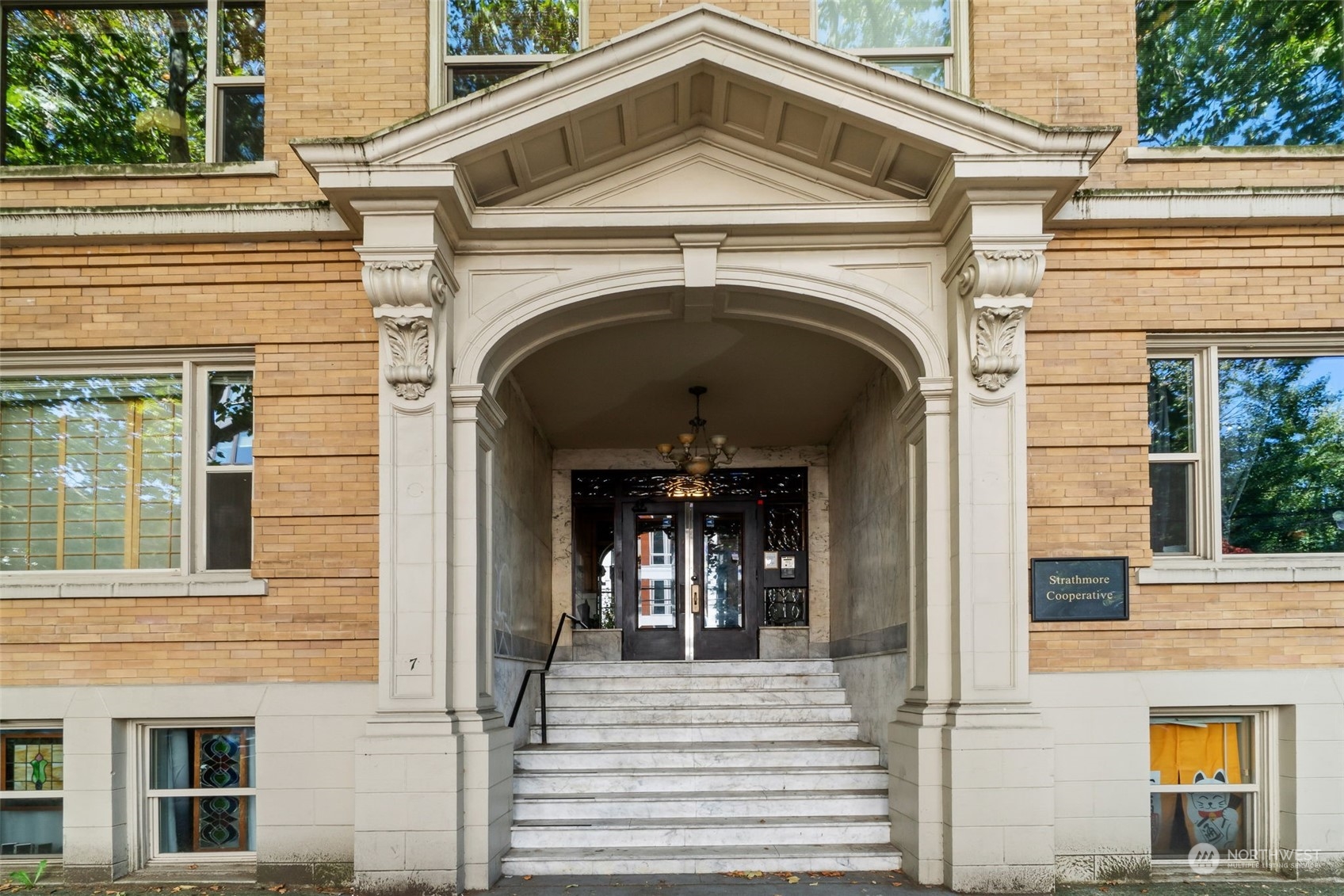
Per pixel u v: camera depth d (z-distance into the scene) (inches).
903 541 351.6
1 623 305.3
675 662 508.4
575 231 301.6
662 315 330.6
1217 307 313.0
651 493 597.6
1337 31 340.8
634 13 331.3
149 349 317.1
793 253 309.0
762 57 278.1
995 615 285.6
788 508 598.5
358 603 303.6
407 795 274.8
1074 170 275.4
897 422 362.9
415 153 275.6
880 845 318.7
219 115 337.4
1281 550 319.9
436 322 291.1
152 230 310.3
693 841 321.1
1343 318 312.3
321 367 311.7
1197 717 313.3
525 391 454.9
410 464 289.0
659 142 305.0
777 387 456.8
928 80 335.9
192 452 322.0
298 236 313.4
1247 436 323.3
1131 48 324.8
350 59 326.6
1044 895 272.2
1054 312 311.9
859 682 435.8
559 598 582.9
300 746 298.5
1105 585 301.9
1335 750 299.3
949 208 292.8
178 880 299.6
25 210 310.0
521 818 335.3
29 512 326.0
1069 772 296.8
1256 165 321.1
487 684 317.4
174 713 301.0
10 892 287.0
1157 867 305.6
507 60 339.6
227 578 313.3
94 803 300.4
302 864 295.0
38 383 327.6
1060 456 307.3
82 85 343.0
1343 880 294.8
